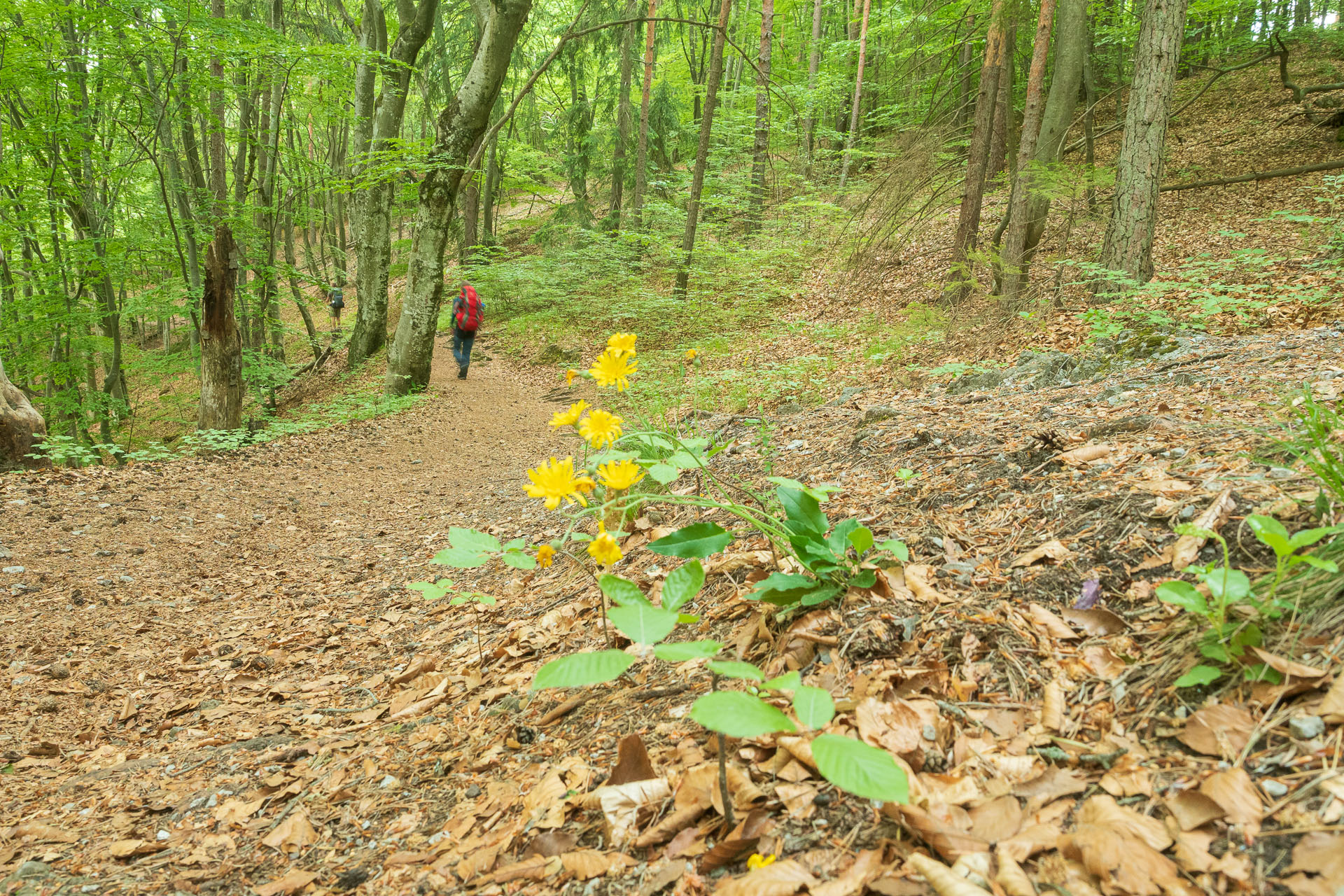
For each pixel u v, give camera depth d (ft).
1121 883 3.58
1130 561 6.38
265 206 44.24
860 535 6.45
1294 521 5.81
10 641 12.01
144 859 6.37
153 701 10.43
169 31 31.01
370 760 7.57
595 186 73.72
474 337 42.37
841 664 6.06
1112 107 51.08
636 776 5.52
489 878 5.08
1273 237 29.84
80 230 40.37
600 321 48.03
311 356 64.85
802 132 60.39
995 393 15.64
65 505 18.54
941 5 34.71
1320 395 8.98
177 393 50.96
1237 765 4.09
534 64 81.20
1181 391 11.27
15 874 6.17
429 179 35.45
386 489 23.25
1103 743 4.61
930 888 3.81
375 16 43.39
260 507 20.47
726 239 50.72
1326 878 3.30
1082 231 32.78
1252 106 47.01
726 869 4.53
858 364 27.30
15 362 39.04
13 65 31.04
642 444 10.38
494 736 7.38
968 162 30.09
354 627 12.76
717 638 7.46
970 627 6.09
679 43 84.89
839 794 4.74
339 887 5.50
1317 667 4.39
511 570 13.12
